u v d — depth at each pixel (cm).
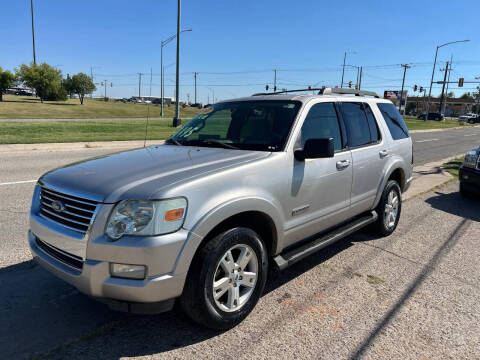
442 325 319
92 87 6950
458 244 512
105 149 1480
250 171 305
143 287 249
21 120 2992
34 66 6350
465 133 3825
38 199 314
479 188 737
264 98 412
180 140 399
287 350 279
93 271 253
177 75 2662
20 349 271
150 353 272
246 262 305
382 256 463
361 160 436
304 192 354
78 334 291
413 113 12525
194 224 263
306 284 385
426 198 775
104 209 254
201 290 272
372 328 311
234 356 271
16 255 427
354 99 464
